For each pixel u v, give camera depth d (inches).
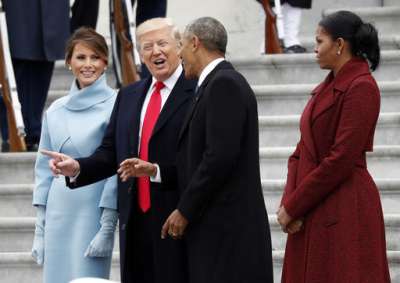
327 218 655.1
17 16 964.6
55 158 682.2
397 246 813.9
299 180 666.2
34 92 981.8
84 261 706.2
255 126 650.2
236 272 641.0
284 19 1080.8
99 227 710.5
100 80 725.9
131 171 654.5
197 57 660.1
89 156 696.4
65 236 713.0
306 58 1007.6
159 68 684.1
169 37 685.3
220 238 642.2
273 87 962.1
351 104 652.7
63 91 1059.3
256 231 644.1
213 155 633.0
